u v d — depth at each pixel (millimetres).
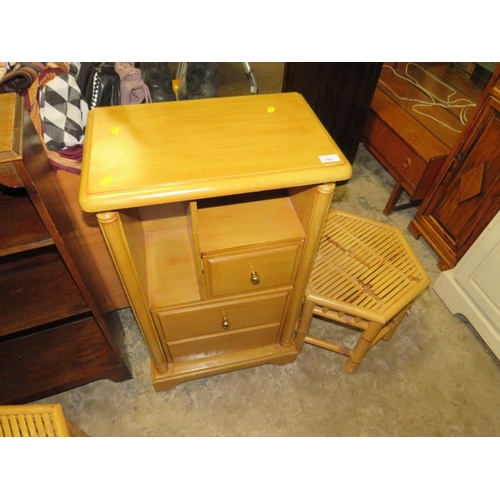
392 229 1276
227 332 1128
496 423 1219
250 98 868
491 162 1292
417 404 1260
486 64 1694
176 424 1197
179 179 658
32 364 1111
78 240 926
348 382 1310
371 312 1038
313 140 762
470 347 1418
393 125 1717
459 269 1442
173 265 996
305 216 838
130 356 1354
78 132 846
